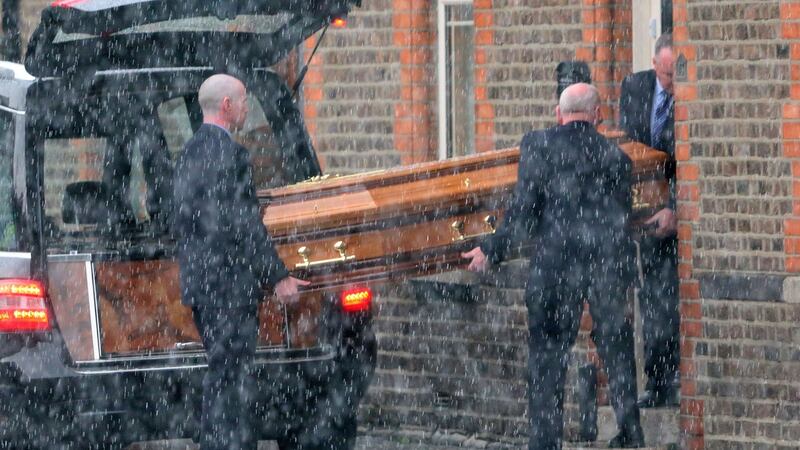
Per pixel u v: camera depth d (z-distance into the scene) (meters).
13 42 56.34
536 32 43.88
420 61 47.72
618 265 38.84
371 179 38.38
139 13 37.75
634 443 40.25
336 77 49.06
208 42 41.72
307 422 37.88
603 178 38.62
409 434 45.69
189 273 36.12
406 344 46.25
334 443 38.22
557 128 38.56
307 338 37.53
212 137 36.41
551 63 43.69
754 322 38.50
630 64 43.53
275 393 37.34
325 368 37.53
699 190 39.25
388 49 48.03
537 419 38.81
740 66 38.47
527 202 38.12
